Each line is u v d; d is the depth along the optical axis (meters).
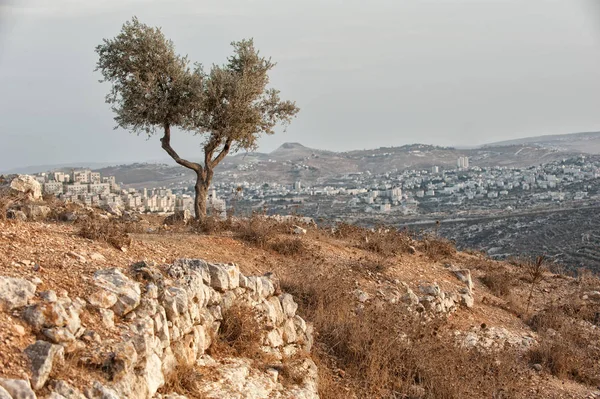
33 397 5.19
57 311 6.21
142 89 17.86
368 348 10.98
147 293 7.47
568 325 16.23
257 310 9.59
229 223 17.33
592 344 15.45
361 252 18.39
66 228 11.19
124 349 6.34
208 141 19.48
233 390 7.59
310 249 16.31
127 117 18.36
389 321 11.95
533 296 20.05
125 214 21.33
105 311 6.79
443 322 13.44
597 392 12.27
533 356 13.82
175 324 7.59
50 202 19.58
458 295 16.73
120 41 18.25
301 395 8.38
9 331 5.82
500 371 11.38
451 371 10.59
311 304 12.47
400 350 11.18
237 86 18.66
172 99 18.86
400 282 15.88
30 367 5.54
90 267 7.78
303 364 9.52
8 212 13.77
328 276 14.16
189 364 7.67
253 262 13.51
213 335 8.59
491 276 20.48
